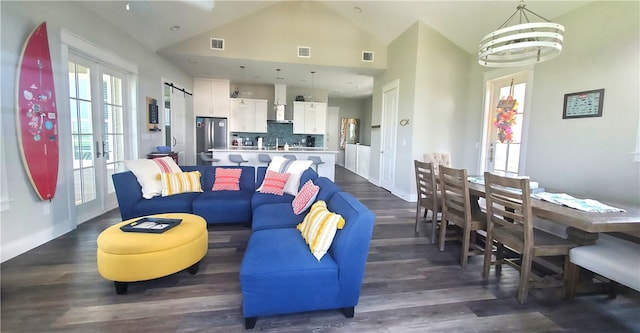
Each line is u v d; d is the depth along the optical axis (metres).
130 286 2.23
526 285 2.12
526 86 4.22
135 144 4.65
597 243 2.27
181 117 6.75
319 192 2.97
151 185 3.50
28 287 2.18
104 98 4.02
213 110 7.77
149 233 2.23
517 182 2.14
